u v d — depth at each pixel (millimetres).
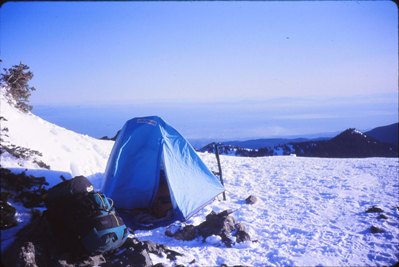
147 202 9750
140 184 9641
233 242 7344
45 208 7102
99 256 6160
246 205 10117
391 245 7117
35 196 7227
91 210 6223
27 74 12359
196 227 7879
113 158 9383
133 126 9359
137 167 9602
